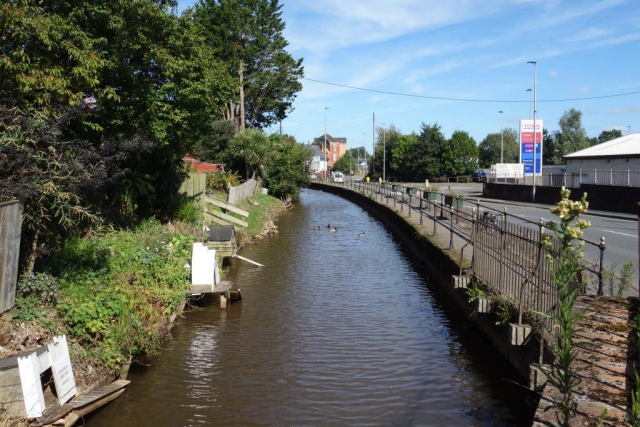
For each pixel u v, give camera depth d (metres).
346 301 13.63
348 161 125.00
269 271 17.39
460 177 78.75
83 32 11.45
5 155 8.23
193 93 15.65
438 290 14.84
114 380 8.44
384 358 9.65
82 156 10.30
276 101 58.09
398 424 7.23
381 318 12.15
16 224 7.85
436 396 8.09
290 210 41.03
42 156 9.00
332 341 10.57
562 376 4.02
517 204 36.38
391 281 15.98
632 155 34.34
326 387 8.42
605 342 6.65
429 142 82.25
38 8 10.89
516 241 8.67
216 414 7.52
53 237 10.77
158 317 10.48
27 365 6.45
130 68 13.58
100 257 10.80
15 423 6.21
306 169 50.31
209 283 12.82
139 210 17.67
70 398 7.22
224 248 17.62
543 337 6.84
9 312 7.67
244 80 53.88
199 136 18.56
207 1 51.03
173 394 8.14
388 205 32.97
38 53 10.82
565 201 3.86
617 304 8.12
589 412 5.12
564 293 3.88
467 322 11.59
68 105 10.70
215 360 9.55
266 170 41.78
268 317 12.22
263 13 56.31
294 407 7.74
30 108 9.52
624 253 15.10
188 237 15.95
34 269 9.45
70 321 8.30
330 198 56.84
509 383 8.44
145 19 13.78
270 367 9.24
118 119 13.79
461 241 17.28
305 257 20.02
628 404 5.22
